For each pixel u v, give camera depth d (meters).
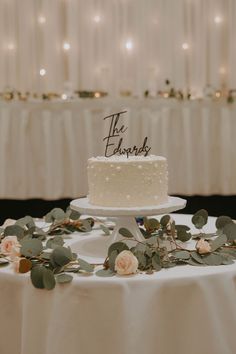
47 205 4.99
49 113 4.87
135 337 1.83
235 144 4.98
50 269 1.95
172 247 2.31
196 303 1.88
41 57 4.87
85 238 2.58
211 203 5.06
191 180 4.94
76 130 4.91
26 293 1.93
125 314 1.83
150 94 4.91
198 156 4.99
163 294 1.87
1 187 4.88
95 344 1.85
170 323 1.88
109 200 2.30
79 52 4.88
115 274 1.93
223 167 4.98
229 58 4.93
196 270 1.97
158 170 2.32
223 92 4.96
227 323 1.93
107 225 2.86
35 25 4.84
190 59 4.91
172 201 2.43
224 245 2.27
